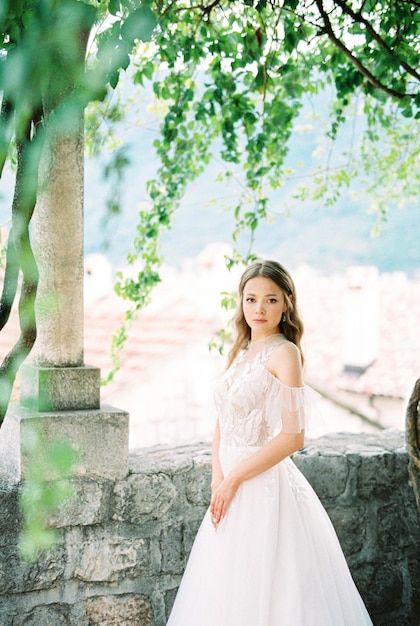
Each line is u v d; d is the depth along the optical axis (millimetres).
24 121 1037
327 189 4777
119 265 3826
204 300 13461
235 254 3906
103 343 10953
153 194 3846
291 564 2396
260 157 3859
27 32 901
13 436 2523
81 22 951
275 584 2381
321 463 3074
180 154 3850
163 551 2768
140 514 2717
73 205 2529
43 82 917
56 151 2459
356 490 3123
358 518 3129
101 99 1082
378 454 3156
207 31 3469
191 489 2818
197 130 3875
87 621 2639
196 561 2547
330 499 3088
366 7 3254
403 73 3375
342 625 2439
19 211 1163
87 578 2631
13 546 2486
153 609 2752
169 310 13297
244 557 2406
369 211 5453
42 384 2555
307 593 2377
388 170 5094
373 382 11922
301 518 2514
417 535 3229
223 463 2615
